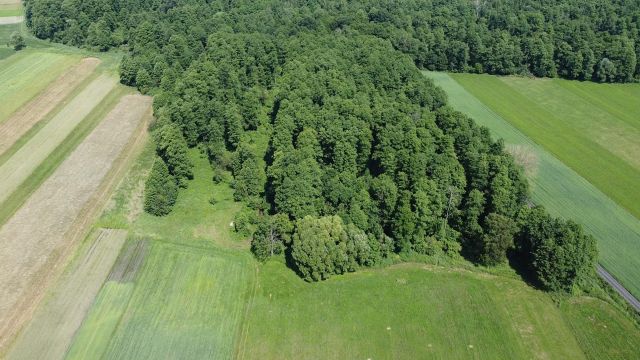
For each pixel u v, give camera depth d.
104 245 106.00
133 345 85.31
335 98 136.25
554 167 140.25
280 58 172.88
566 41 194.25
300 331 90.69
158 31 186.50
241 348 86.62
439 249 109.56
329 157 126.94
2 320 88.31
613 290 101.31
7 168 126.88
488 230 105.31
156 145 133.25
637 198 129.12
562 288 100.62
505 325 93.81
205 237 110.75
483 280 103.62
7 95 160.00
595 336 92.44
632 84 190.62
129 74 168.25
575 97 179.75
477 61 196.50
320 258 100.00
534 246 102.75
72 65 183.38
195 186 127.06
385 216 110.38
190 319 91.19
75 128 145.62
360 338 89.88
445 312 96.00
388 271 105.12
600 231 117.06
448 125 130.50
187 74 155.25
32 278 96.81
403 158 117.00
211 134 136.38
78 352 83.62
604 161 143.88
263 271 103.44
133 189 122.94
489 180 114.69
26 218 111.25
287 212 109.56
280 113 134.38
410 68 159.62
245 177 121.88
